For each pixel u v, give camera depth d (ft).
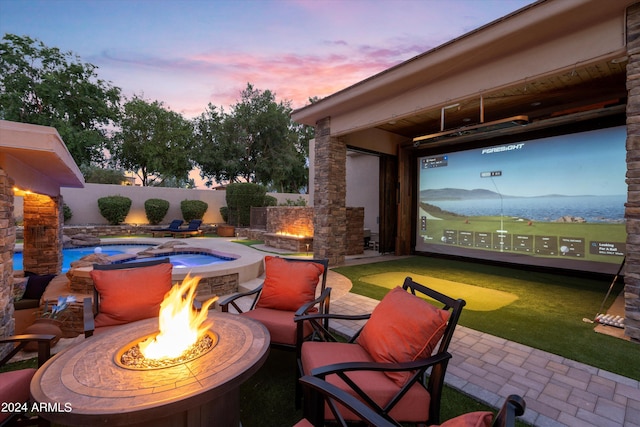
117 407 4.39
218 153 74.08
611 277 19.77
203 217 55.36
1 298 9.45
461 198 27.84
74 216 45.85
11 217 10.19
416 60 17.22
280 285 9.96
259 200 50.80
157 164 64.64
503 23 13.75
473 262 26.84
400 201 30.58
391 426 3.76
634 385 8.13
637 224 10.56
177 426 5.14
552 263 22.33
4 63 49.62
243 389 8.05
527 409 7.13
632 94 10.82
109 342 6.69
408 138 31.63
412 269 23.76
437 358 5.67
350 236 31.45
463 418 2.86
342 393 4.40
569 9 11.91
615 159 19.67
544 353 9.96
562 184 21.86
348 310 14.07
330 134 24.47
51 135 10.11
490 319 13.03
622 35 11.48
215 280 16.58
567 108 21.13
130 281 9.10
